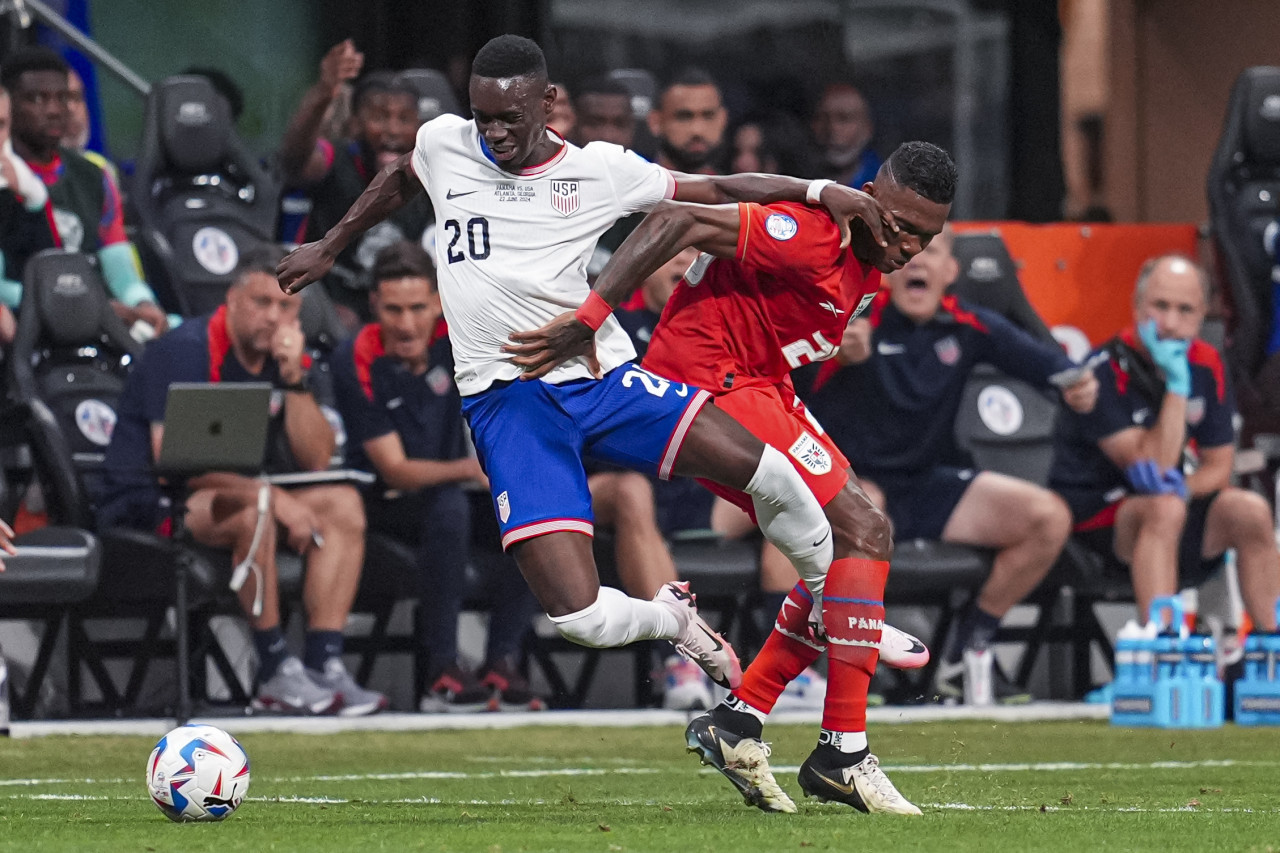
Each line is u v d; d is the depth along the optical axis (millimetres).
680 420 15234
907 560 32062
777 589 31078
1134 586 33125
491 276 15242
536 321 15242
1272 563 33188
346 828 14000
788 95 46344
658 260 14969
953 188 15633
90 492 30625
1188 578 33812
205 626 29406
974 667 32750
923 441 32844
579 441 15336
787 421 15445
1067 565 33438
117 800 16984
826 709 15438
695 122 35500
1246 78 37406
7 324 31031
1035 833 13641
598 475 30688
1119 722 29844
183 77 35125
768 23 46125
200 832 13695
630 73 35938
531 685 33094
